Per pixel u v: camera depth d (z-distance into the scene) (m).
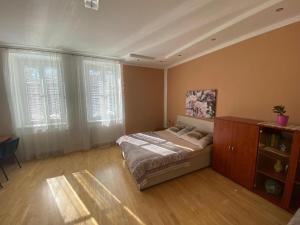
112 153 3.94
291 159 1.86
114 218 1.85
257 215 1.88
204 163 3.02
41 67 3.45
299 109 2.09
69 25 2.36
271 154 2.21
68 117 3.84
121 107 4.59
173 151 2.73
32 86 3.42
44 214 1.92
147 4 1.84
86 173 2.92
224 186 2.47
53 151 3.77
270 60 2.36
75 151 4.04
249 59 2.65
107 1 1.76
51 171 3.01
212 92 3.42
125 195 2.27
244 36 2.68
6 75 3.15
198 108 3.87
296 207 1.91
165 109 5.39
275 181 2.19
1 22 2.22
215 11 2.02
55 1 1.75
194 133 3.38
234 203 2.08
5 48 3.11
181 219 1.83
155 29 2.52
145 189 2.41
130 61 4.47
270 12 1.94
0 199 2.20
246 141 2.34
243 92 2.80
